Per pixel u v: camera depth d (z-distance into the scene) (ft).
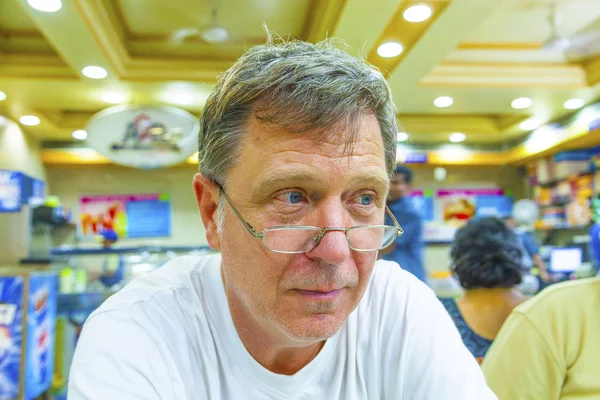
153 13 9.39
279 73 2.03
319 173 2.00
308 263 2.05
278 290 2.09
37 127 14.19
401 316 2.76
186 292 2.71
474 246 5.07
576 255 14.55
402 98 12.81
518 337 3.75
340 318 2.15
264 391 2.50
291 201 2.07
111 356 2.27
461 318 5.08
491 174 18.78
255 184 2.06
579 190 14.98
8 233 11.54
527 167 18.20
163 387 2.30
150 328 2.44
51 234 14.38
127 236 16.78
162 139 10.34
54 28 8.41
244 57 2.26
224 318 2.53
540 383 3.63
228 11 9.38
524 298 5.07
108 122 10.07
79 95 11.83
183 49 10.80
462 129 16.07
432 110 14.05
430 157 17.57
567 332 3.66
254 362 2.48
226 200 2.22
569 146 15.20
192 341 2.56
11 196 11.55
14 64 10.58
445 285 10.42
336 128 2.01
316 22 9.27
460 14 8.36
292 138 2.01
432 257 16.38
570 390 3.60
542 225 16.67
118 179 16.96
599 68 11.61
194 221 17.28
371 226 2.16
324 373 2.61
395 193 8.24
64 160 15.79
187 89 11.55
